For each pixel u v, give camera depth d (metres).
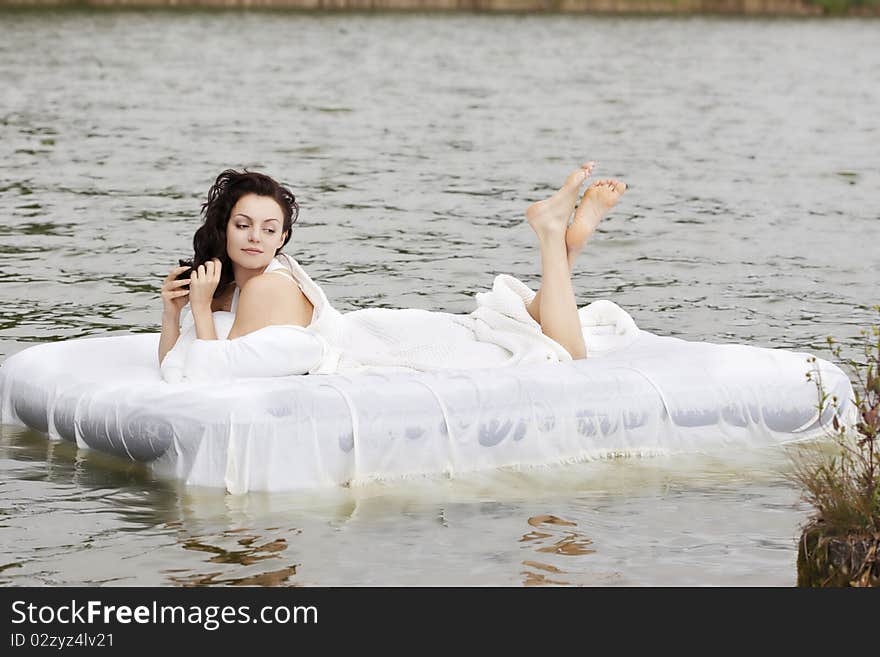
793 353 7.20
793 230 14.67
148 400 6.27
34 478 6.17
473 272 11.95
